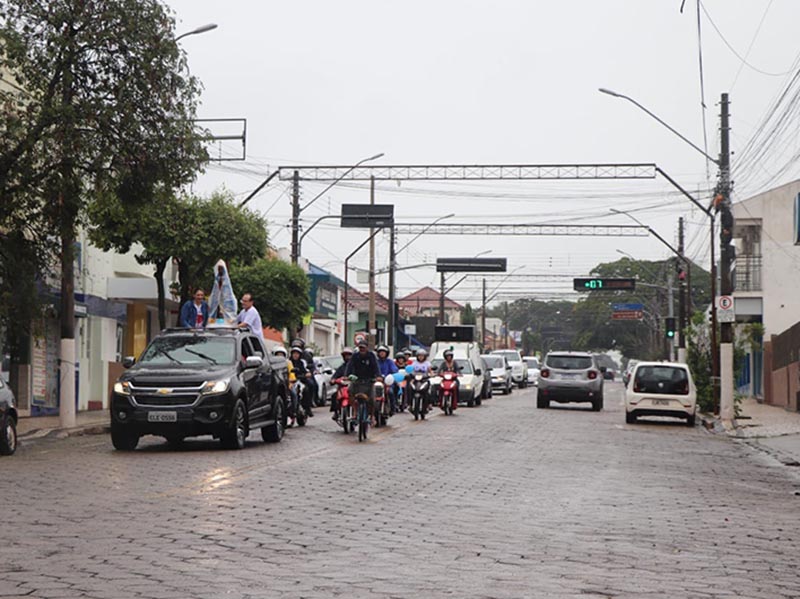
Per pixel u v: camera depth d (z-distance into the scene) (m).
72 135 22.14
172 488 14.85
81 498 13.76
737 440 28.70
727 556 10.45
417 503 13.78
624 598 8.34
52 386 36.59
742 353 41.12
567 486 16.16
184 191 24.20
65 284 27.97
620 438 27.34
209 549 10.20
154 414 20.61
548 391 42.00
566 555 10.20
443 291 84.31
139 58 22.53
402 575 9.09
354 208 54.50
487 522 12.26
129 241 35.12
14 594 8.18
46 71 22.31
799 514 13.95
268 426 23.50
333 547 10.43
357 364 25.42
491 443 24.25
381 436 25.88
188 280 36.66
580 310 137.88
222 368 21.48
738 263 55.69
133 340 45.47
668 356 95.81
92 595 8.17
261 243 37.00
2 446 20.16
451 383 37.03
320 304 72.06
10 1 22.31
